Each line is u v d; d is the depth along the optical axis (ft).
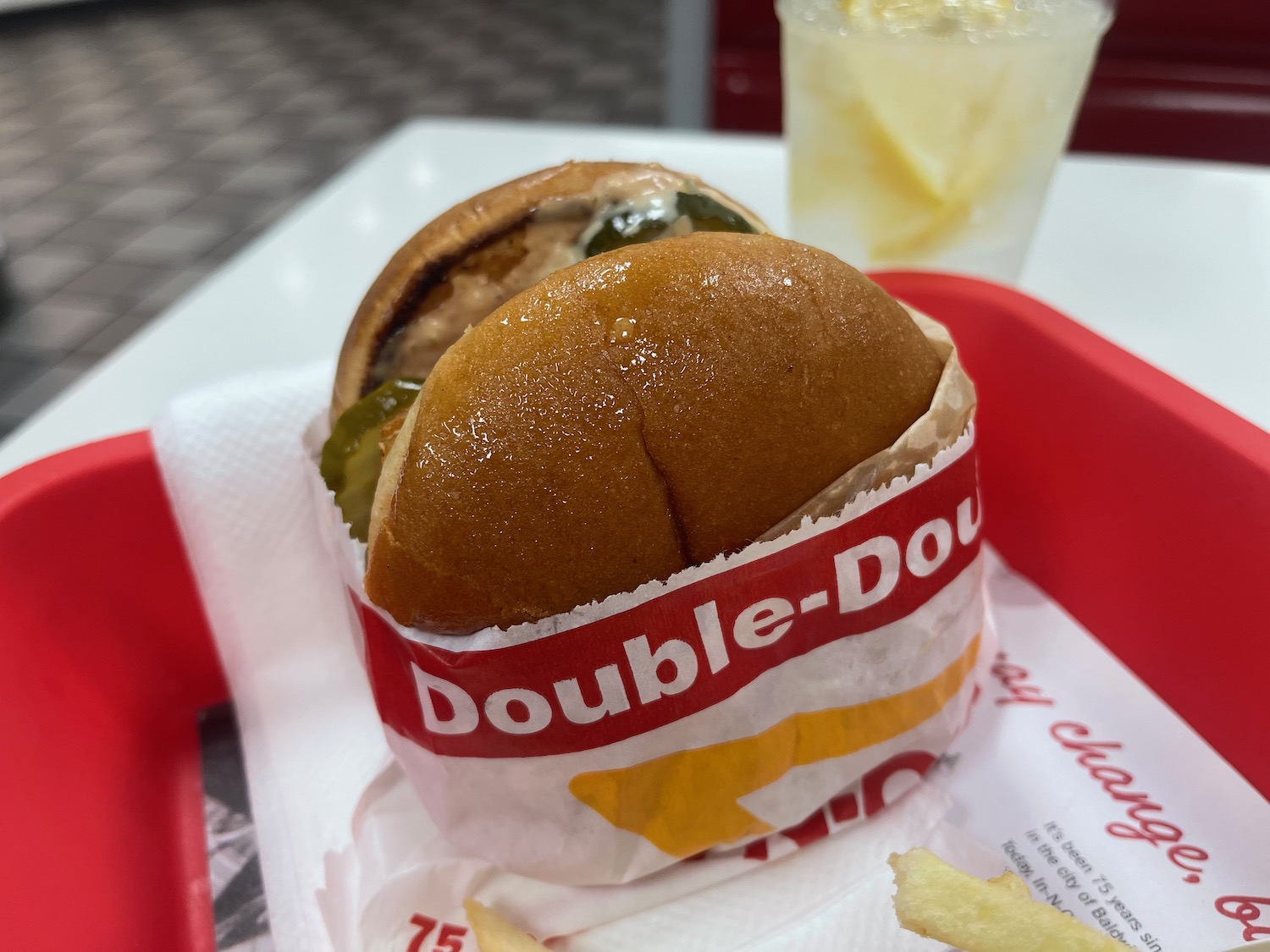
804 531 0.49
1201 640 0.63
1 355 2.21
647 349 0.47
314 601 0.70
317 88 3.74
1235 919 0.52
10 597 0.60
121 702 0.67
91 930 0.53
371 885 0.57
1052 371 0.72
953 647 0.57
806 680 0.52
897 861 0.47
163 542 0.70
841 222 0.87
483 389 0.46
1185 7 1.68
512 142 1.34
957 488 0.53
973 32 0.76
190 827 0.65
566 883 0.55
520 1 4.88
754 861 0.56
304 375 0.70
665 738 0.50
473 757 0.51
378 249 1.12
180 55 4.16
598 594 0.47
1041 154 0.83
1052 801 0.60
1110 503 0.69
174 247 2.65
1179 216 1.14
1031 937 0.44
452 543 0.46
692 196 0.58
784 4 0.88
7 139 3.34
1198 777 0.60
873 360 0.51
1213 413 0.62
